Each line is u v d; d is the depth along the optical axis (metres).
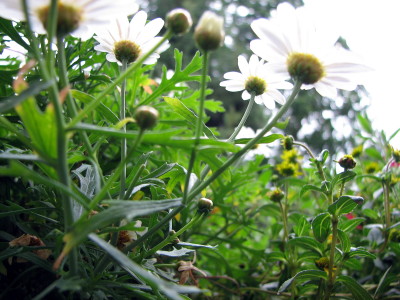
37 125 0.13
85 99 0.19
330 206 0.24
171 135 0.15
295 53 0.17
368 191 0.40
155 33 0.20
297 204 0.47
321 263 0.26
